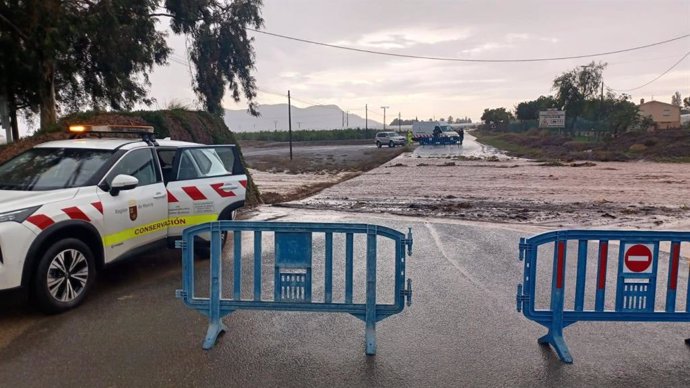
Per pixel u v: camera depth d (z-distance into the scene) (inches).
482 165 1304.1
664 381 160.7
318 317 216.4
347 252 186.9
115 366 168.6
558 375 164.4
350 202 638.5
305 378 161.6
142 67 918.4
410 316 217.5
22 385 155.2
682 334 198.8
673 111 2881.4
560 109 2632.9
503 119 4160.9
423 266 301.3
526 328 204.1
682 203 614.2
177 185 283.7
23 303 228.8
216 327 190.4
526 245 181.3
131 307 226.4
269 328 203.3
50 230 208.2
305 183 956.6
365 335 191.9
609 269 297.3
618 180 906.7
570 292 255.3
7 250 194.1
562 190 770.2
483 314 219.9
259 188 856.9
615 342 191.0
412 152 1946.4
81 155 255.8
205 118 591.8
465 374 165.0
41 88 721.0
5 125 770.2
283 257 187.9
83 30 715.4
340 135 3548.2
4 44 647.1
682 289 259.9
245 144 2972.4
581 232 179.9
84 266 226.5
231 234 364.5
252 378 161.3
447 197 697.0
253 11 1103.0
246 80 1133.1
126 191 250.5
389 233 183.9
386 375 163.9
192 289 193.6
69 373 163.3
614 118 2069.4
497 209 572.1
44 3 636.7
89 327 202.2
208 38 1060.5
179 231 284.0
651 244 181.5
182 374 163.3
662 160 1355.8
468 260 316.8
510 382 159.8
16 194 221.6
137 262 307.0
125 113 497.7
